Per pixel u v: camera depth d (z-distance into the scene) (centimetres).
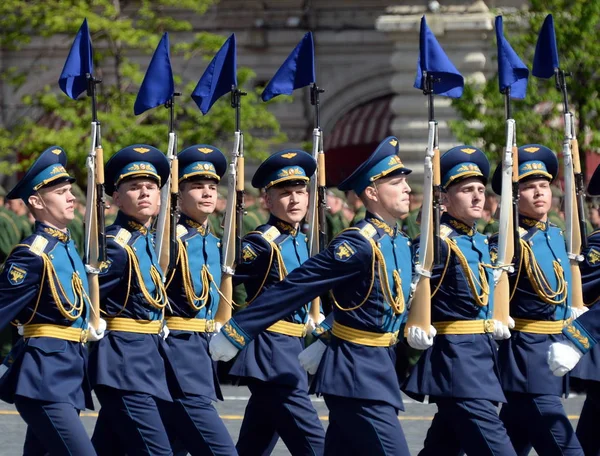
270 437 1719
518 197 1656
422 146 3941
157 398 1616
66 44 4806
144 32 4184
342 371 1463
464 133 3403
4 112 4869
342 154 4731
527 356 1659
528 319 1678
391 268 1479
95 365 1555
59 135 4078
